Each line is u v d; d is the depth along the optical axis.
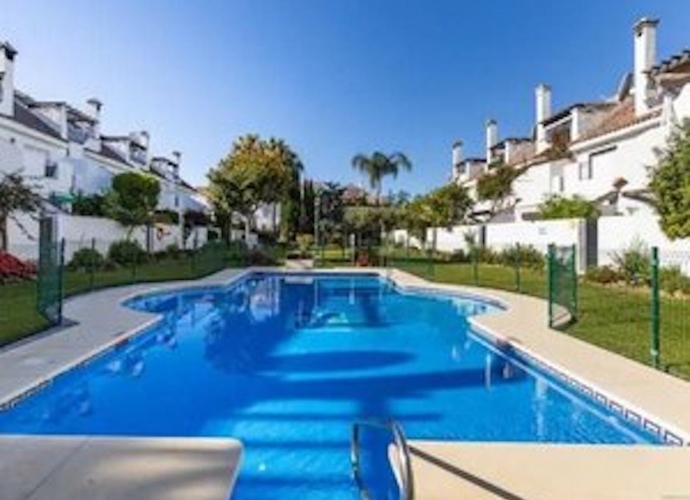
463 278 27.80
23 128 32.00
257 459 7.10
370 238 56.41
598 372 9.56
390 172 67.75
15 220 25.14
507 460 5.99
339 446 7.55
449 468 5.78
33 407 8.91
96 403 9.62
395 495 6.06
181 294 23.72
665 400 8.02
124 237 35.75
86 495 5.11
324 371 11.82
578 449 6.31
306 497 6.11
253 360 12.84
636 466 5.84
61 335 12.66
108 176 41.75
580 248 26.33
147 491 5.19
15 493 5.14
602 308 16.59
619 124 30.70
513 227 34.81
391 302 23.14
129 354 12.98
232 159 55.12
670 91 26.91
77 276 25.91
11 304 16.62
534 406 9.40
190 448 6.16
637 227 23.45
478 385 10.68
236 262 38.38
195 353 13.66
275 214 68.56
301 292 26.69
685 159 17.47
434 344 14.63
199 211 53.62
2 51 31.52
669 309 16.19
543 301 19.12
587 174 33.19
